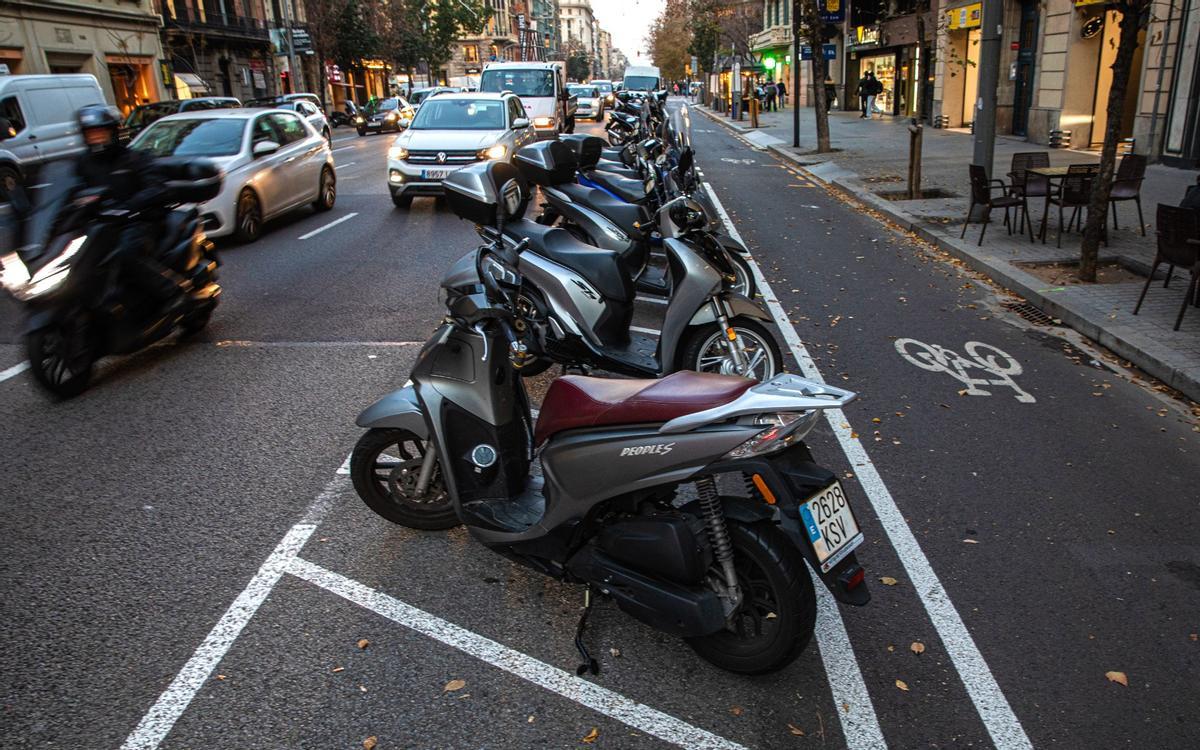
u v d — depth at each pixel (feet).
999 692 10.27
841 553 9.40
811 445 17.07
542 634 11.39
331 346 23.32
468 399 12.30
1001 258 31.76
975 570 12.81
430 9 224.74
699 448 9.44
